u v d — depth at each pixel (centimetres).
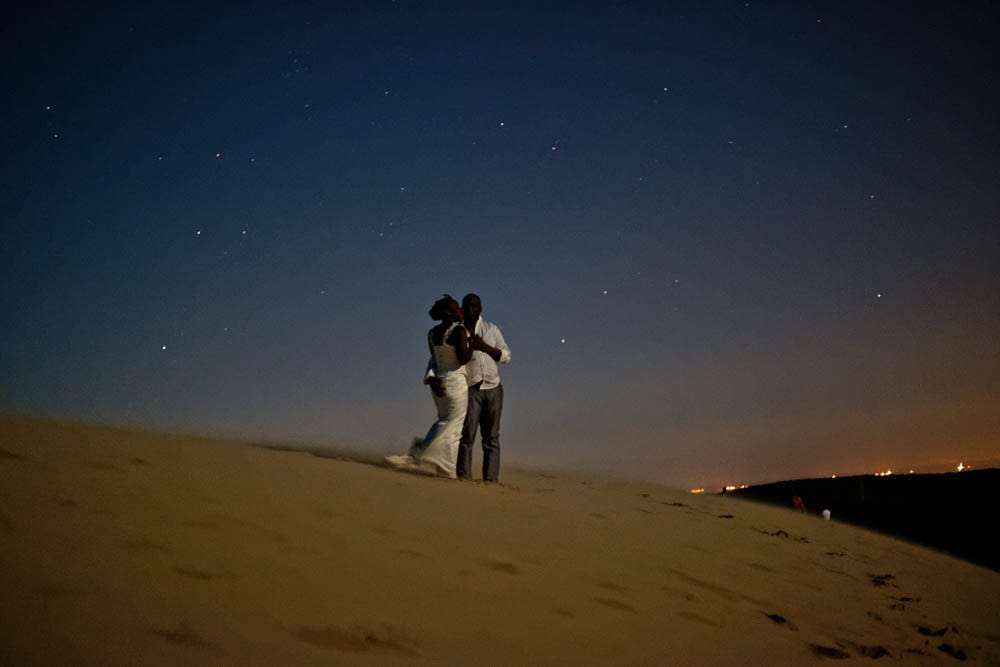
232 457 412
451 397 586
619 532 452
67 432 406
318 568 244
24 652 146
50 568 193
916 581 562
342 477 417
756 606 357
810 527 719
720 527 583
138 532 237
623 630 264
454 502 418
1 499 240
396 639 203
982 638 414
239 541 251
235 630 183
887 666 308
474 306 623
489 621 237
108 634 163
